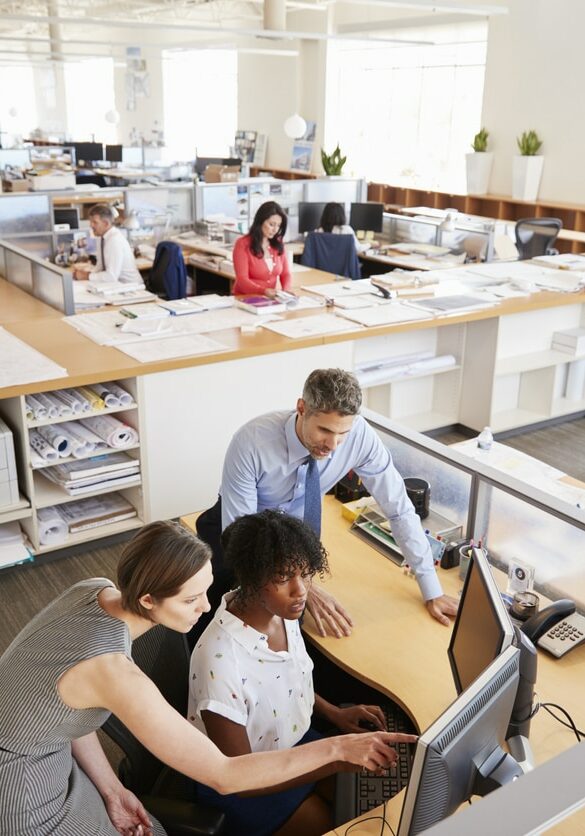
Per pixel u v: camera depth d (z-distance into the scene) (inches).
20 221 239.6
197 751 51.9
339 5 425.7
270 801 67.1
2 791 52.5
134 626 54.5
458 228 258.7
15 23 629.0
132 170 466.6
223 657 63.4
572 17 309.7
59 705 51.6
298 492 85.0
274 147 488.1
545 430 199.6
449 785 48.8
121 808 60.9
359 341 182.2
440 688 72.9
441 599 84.0
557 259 229.8
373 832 59.0
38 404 127.8
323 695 89.9
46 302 179.3
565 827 48.4
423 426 191.2
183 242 262.4
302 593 63.7
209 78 547.2
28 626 56.0
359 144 453.7
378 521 98.3
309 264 244.1
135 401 135.9
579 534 78.7
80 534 137.1
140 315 163.8
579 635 77.2
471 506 89.0
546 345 199.5
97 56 491.5
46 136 668.7
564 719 68.4
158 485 142.6
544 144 332.8
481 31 372.8
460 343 190.7
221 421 146.5
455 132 399.5
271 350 146.3
